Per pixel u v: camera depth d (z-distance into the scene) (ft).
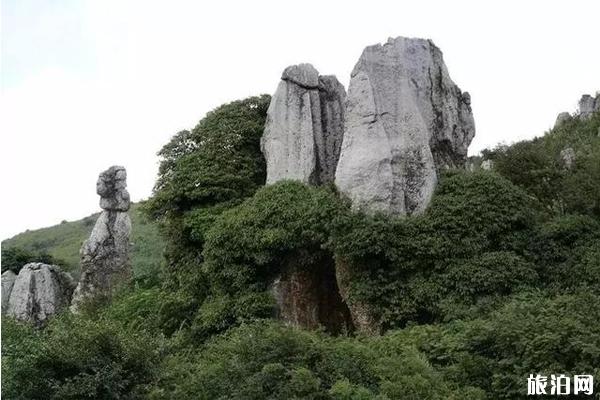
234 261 72.95
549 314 44.88
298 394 39.06
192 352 65.46
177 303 77.00
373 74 71.72
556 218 67.92
